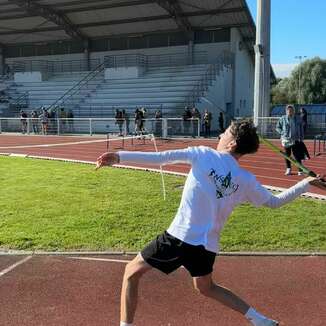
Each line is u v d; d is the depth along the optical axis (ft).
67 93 142.00
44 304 16.53
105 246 22.95
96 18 146.20
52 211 28.86
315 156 62.34
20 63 167.94
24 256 21.70
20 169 46.26
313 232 24.73
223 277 19.08
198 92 126.62
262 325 12.37
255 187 12.12
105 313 15.84
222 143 12.48
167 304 16.37
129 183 37.50
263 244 23.08
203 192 11.73
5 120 118.01
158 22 143.84
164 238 12.12
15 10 142.82
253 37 147.74
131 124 108.68
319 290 17.81
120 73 141.49
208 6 130.21
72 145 80.33
